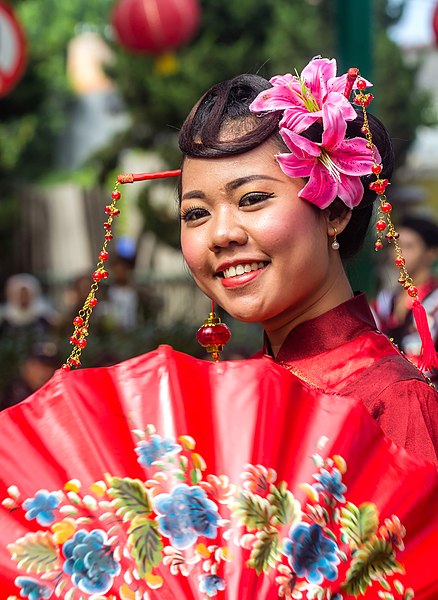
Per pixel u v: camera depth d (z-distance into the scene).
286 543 1.46
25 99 18.02
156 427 1.53
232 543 1.44
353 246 2.01
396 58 17.22
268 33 17.45
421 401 1.79
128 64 18.00
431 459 1.72
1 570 1.45
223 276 1.85
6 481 1.51
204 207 1.83
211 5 17.34
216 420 1.54
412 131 17.45
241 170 1.79
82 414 1.55
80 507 1.47
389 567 1.51
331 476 1.52
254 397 1.56
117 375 1.60
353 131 1.93
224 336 2.09
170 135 18.66
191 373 1.59
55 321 9.52
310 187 1.79
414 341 4.67
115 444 1.51
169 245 17.77
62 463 1.51
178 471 1.49
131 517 1.46
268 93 1.82
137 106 18.34
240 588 1.41
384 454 1.57
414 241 4.97
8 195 22.97
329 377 1.89
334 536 1.49
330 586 1.45
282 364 1.96
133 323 9.86
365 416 1.59
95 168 19.61
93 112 26.62
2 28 8.49
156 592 1.41
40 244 22.81
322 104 1.84
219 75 17.58
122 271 10.57
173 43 9.84
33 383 6.10
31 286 12.16
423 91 17.73
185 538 1.44
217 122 1.83
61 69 25.95
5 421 1.57
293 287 1.82
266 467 1.50
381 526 1.51
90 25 27.52
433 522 1.55
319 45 16.78
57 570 1.44
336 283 1.95
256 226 1.78
